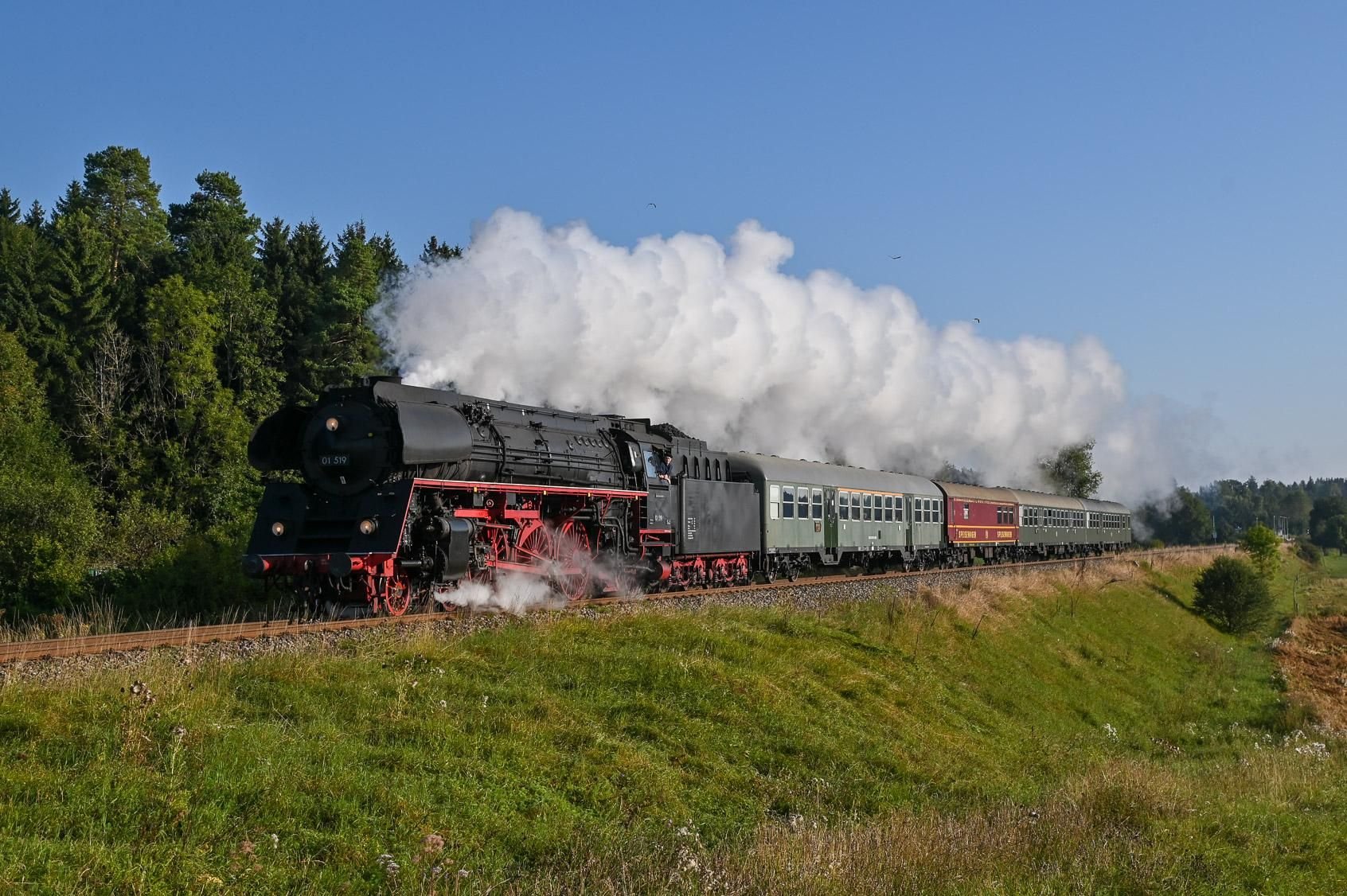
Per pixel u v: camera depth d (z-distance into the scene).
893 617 23.45
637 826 9.51
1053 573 37.81
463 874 7.56
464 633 14.80
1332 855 11.66
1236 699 29.53
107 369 39.19
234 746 9.07
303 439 17.78
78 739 8.81
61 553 22.33
